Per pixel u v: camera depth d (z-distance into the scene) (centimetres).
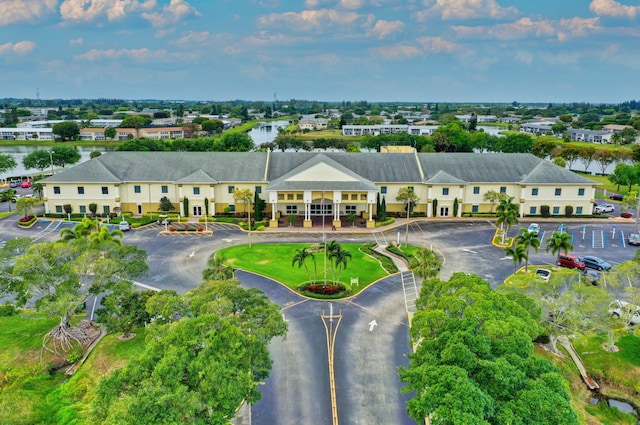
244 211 9306
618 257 6950
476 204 9469
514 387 2681
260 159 9688
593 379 4169
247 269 6362
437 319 3306
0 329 4784
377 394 3778
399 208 9475
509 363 2817
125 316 4356
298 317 5000
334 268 6384
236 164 9544
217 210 9350
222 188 9256
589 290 4141
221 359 2881
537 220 9119
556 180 9244
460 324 3138
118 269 4572
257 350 3173
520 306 3481
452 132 19612
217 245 7475
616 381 4119
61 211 9156
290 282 5922
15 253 4731
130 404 2520
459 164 9694
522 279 4672
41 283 4281
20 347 4500
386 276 6159
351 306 5275
